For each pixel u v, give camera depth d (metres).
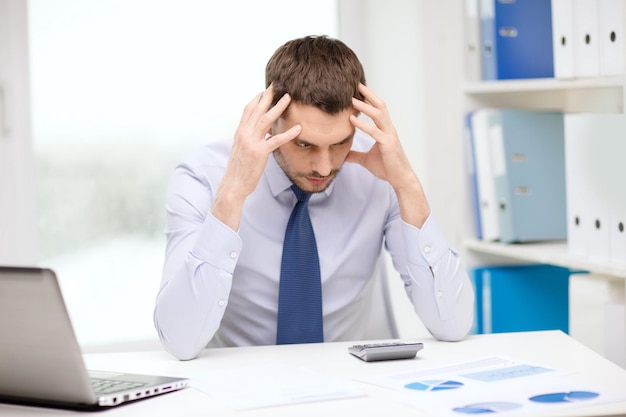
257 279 1.75
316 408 1.16
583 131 2.03
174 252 1.68
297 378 1.33
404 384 1.29
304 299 1.68
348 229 1.81
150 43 2.76
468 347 1.57
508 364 1.41
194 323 1.51
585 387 1.25
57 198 2.71
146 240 2.81
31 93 2.65
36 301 1.12
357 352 1.48
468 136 2.56
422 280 1.66
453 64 2.62
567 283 2.55
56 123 2.69
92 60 2.71
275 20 2.88
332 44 1.62
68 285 2.75
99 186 2.75
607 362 1.42
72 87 2.70
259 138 1.54
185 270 1.53
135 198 2.79
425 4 2.67
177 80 2.79
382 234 1.86
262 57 2.88
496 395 1.21
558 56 2.16
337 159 1.61
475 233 2.61
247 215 1.75
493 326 2.50
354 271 1.81
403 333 2.83
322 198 1.80
